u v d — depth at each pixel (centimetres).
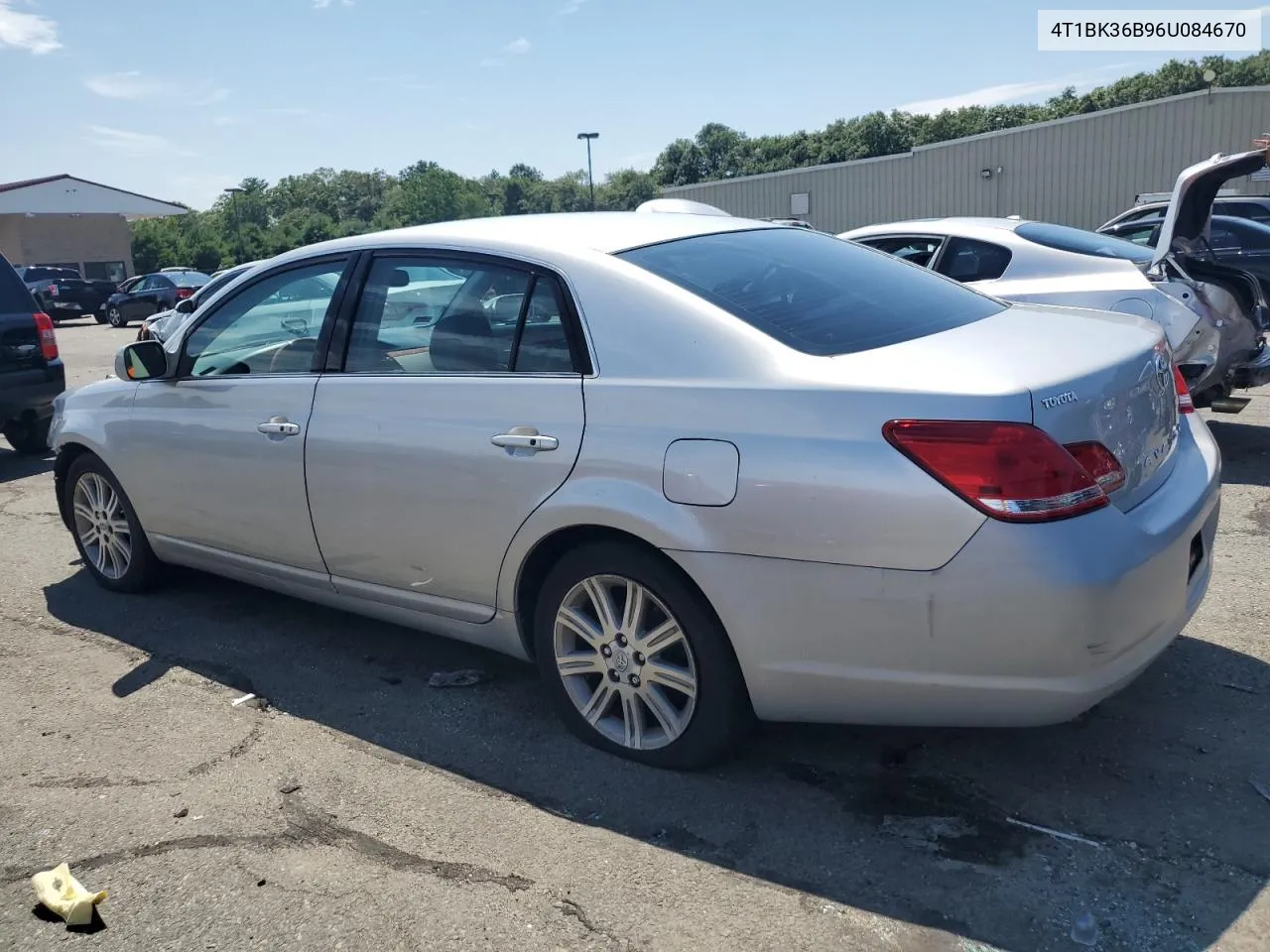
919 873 261
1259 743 312
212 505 416
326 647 423
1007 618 246
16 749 347
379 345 362
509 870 271
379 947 245
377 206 13525
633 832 285
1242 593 425
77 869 279
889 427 254
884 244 737
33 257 4641
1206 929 236
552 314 318
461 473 327
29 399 790
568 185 13238
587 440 299
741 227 370
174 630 446
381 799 307
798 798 297
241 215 11919
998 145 2934
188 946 248
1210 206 648
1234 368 628
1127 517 262
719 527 275
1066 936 237
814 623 268
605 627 315
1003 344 286
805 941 239
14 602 489
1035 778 300
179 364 430
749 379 277
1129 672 260
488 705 365
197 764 332
